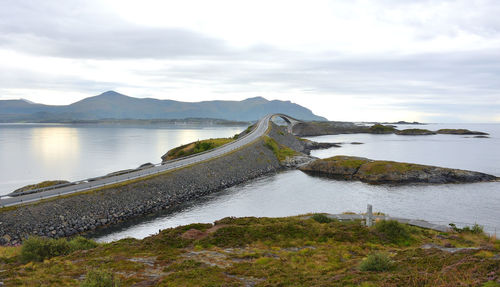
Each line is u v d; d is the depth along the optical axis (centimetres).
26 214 4934
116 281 2012
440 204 6800
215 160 9944
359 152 16925
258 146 13150
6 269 2662
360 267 2191
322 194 7869
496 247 2486
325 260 2600
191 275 2181
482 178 9181
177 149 14362
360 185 8906
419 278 1747
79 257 2941
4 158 15688
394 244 3159
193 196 7612
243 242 3234
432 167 9619
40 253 3005
